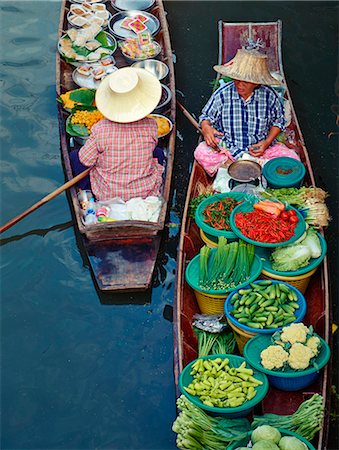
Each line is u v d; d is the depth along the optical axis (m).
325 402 4.83
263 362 4.82
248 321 5.11
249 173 6.38
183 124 7.92
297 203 6.02
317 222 5.89
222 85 6.95
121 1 9.07
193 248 6.09
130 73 6.10
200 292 5.45
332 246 6.63
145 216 6.28
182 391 4.76
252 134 6.73
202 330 5.45
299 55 8.92
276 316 5.16
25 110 8.05
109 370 5.65
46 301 6.16
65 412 5.38
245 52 6.44
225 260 5.51
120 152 6.24
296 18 9.51
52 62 8.69
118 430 5.26
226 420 4.68
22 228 6.78
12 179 7.27
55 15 9.37
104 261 6.15
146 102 6.14
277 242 5.51
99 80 7.90
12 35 9.06
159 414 5.36
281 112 6.75
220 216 5.84
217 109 6.72
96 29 8.40
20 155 7.53
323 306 5.46
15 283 6.31
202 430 4.62
